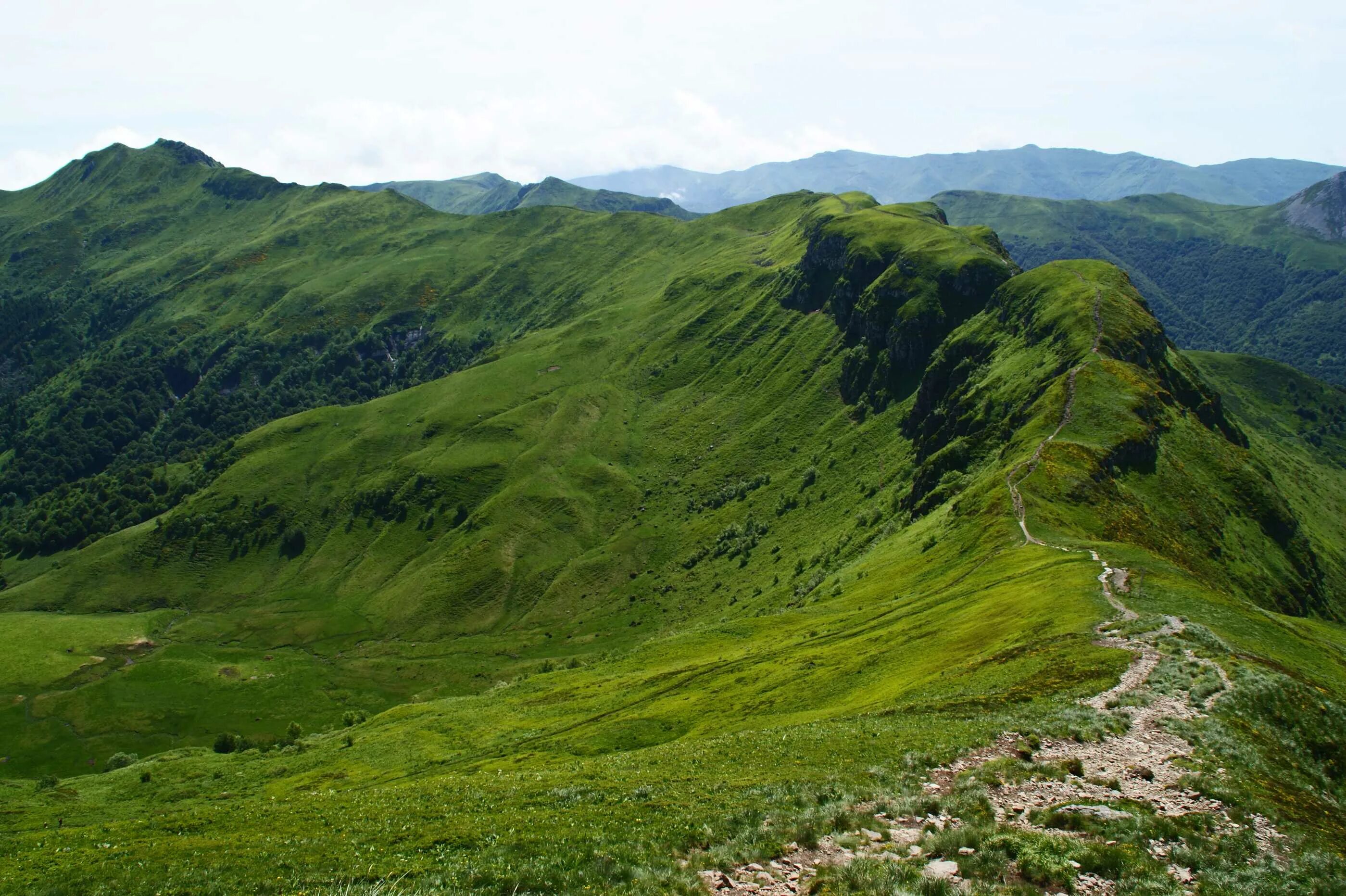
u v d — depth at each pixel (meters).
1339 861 28.33
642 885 25.17
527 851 29.73
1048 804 32.41
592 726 94.75
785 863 27.08
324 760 110.50
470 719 116.50
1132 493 140.62
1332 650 76.56
